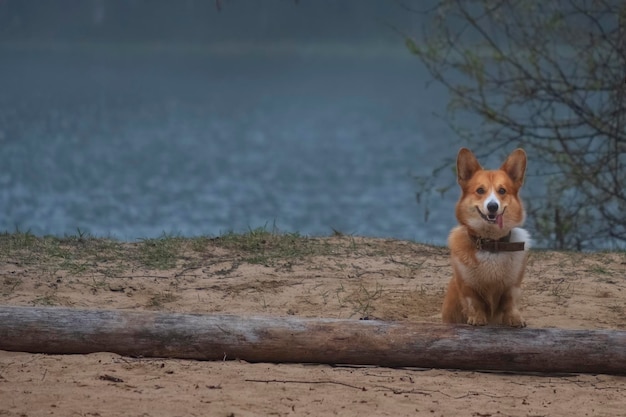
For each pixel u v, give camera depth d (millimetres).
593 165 16828
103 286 10391
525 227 17078
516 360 8016
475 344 8047
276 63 181000
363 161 57281
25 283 10242
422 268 11586
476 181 8312
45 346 8164
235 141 69125
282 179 49594
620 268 11836
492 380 7906
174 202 39344
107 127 74812
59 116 81562
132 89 117562
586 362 8016
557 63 16703
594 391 7598
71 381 7367
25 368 7695
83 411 6668
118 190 42156
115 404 6844
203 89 122875
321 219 36031
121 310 8352
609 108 16734
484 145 17844
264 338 8125
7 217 32750
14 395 6977
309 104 103375
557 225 16750
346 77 147875
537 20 16578
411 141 68125
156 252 11727
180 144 65688
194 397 7062
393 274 11289
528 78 16609
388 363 8141
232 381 7512
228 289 10523
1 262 10914
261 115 90750
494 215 7980
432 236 31062
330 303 10164
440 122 81562
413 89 123750
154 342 8148
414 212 37750
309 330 8141
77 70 152375
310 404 7016
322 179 49625
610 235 17125
